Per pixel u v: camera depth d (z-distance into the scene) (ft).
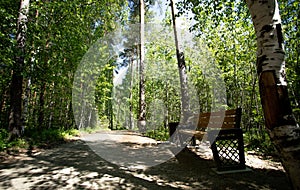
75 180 10.38
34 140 20.79
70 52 26.23
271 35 7.88
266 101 7.68
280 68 7.70
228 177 11.02
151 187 9.61
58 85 29.55
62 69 25.89
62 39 24.45
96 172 11.74
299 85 16.08
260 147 17.67
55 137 24.67
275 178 10.75
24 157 15.14
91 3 28.43
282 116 7.33
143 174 11.52
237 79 28.02
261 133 20.35
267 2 8.03
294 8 15.81
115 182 10.19
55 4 23.53
